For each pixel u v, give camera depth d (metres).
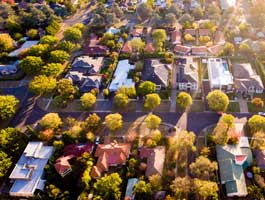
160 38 192.25
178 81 158.38
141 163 119.69
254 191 107.06
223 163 116.56
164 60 178.00
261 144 123.75
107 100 156.50
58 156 127.00
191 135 125.94
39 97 163.25
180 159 122.81
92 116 139.00
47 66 170.25
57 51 183.62
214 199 104.00
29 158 126.38
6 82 176.75
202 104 148.75
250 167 116.50
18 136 133.38
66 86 159.12
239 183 109.31
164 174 116.50
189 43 195.62
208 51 183.00
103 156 122.50
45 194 114.56
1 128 146.00
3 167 120.94
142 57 183.50
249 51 177.38
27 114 153.00
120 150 123.50
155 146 126.94
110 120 134.88
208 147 123.69
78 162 122.12
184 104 141.88
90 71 173.75
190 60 174.62
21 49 199.88
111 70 174.62
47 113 152.25
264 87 155.12
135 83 162.88
